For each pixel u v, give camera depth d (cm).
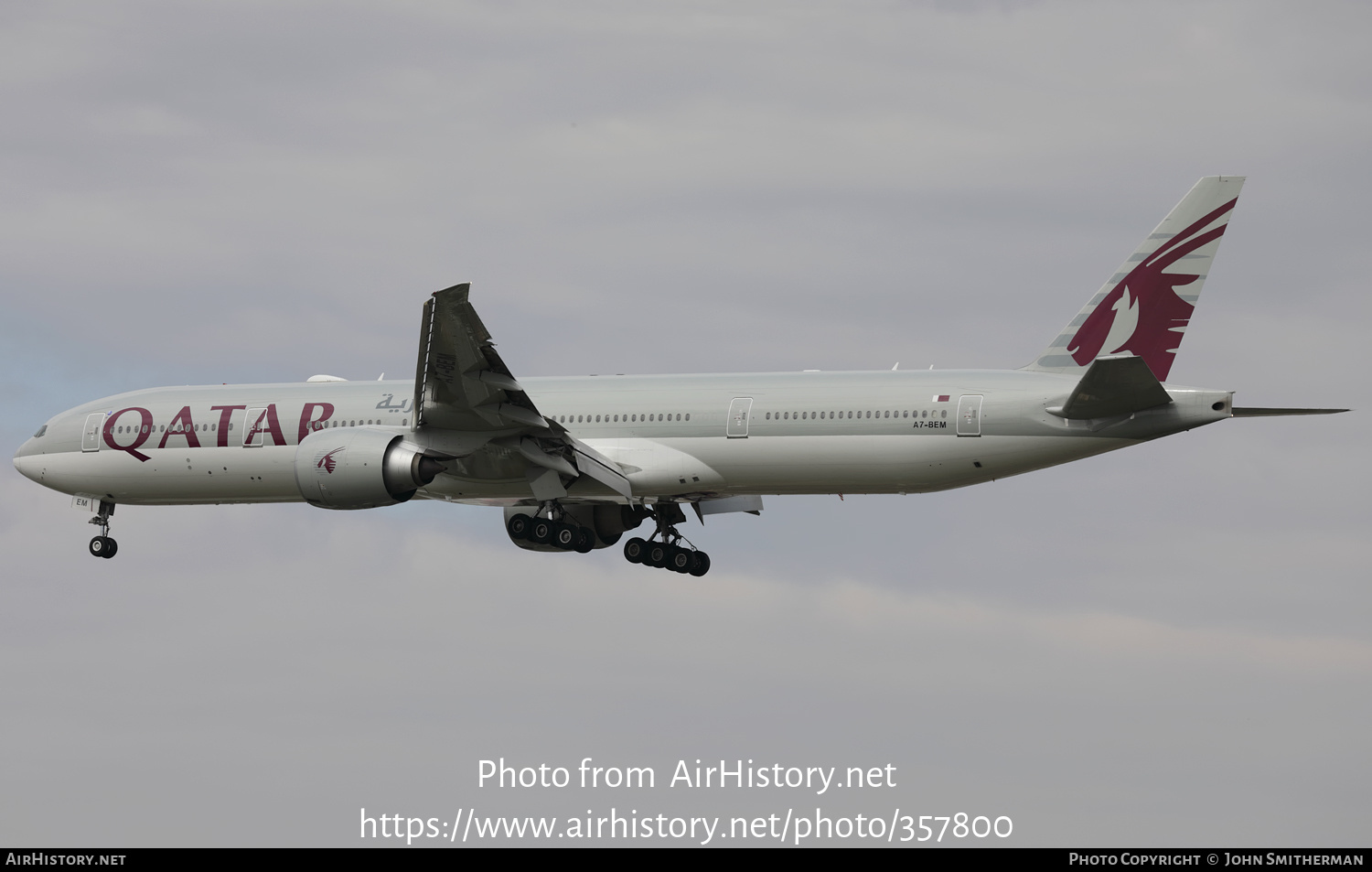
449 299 6019
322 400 7519
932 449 6662
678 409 7006
